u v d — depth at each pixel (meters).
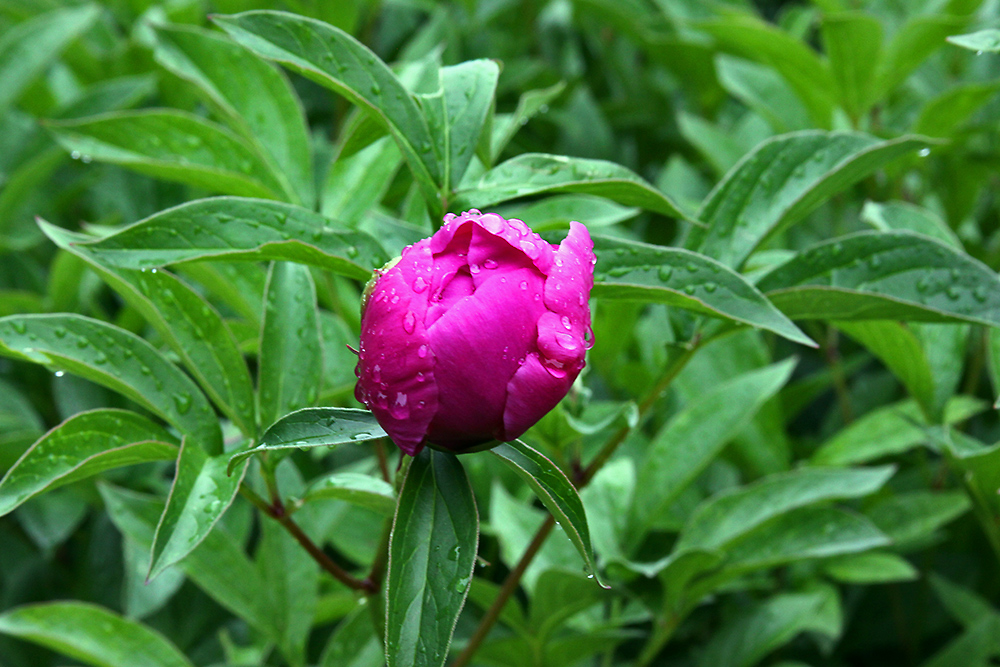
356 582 0.66
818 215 0.96
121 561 0.85
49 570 0.90
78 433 0.63
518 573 0.68
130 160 0.71
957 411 0.79
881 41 0.81
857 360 0.88
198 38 0.74
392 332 0.57
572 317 0.58
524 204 1.03
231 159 0.74
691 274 0.63
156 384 0.65
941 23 0.80
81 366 0.64
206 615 0.83
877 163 0.65
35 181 0.88
